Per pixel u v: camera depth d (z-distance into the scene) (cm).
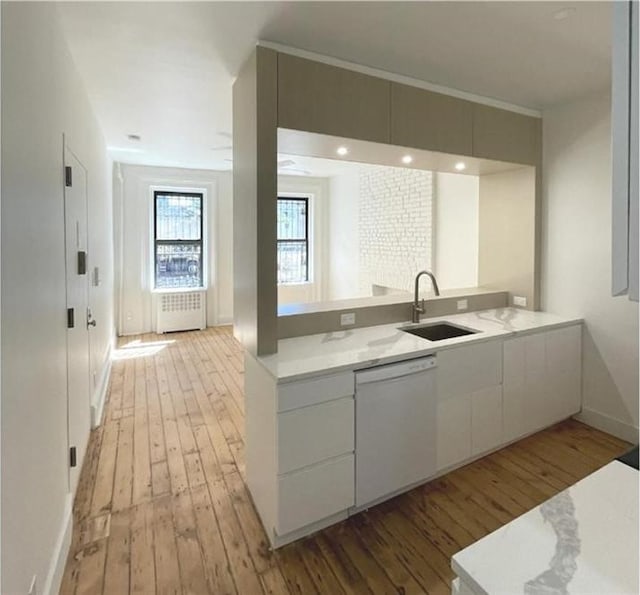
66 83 217
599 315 306
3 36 121
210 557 189
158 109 331
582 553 77
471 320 307
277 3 185
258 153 213
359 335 264
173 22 199
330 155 284
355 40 216
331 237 743
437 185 467
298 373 188
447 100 277
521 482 247
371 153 277
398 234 536
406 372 220
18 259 132
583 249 312
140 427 319
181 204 656
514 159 316
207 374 445
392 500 231
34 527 144
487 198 373
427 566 185
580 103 306
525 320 307
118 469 261
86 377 286
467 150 288
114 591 171
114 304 588
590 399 316
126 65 246
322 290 759
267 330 219
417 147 265
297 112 222
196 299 654
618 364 298
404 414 222
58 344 191
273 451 190
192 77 262
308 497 194
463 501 230
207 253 671
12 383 123
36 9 159
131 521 213
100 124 376
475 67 250
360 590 173
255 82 215
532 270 339
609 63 247
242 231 243
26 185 143
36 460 148
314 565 185
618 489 98
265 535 203
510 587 70
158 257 647
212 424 325
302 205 753
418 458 230
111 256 535
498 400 269
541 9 192
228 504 227
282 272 742
